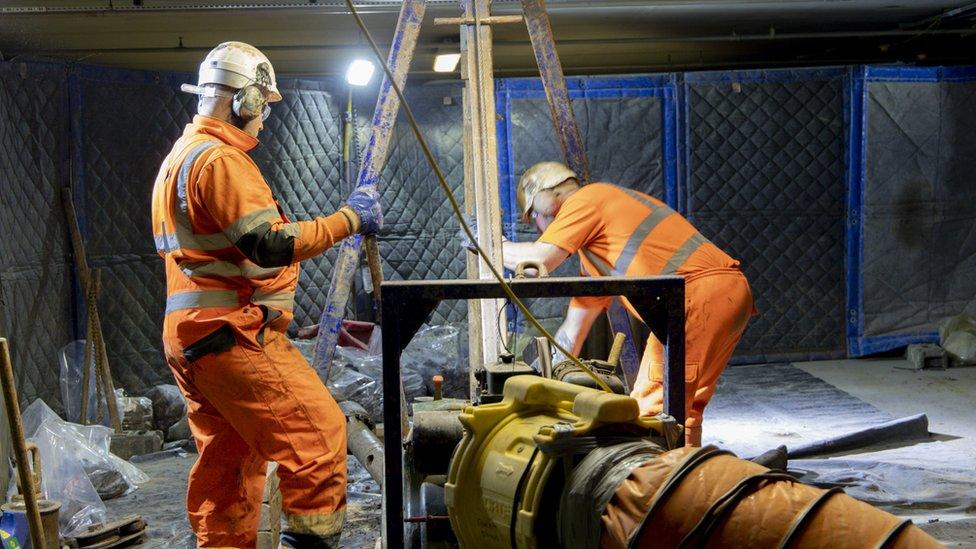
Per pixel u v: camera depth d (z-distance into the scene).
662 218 3.78
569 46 6.61
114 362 5.93
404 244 6.83
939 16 6.36
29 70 5.34
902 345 7.15
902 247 7.13
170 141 6.14
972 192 7.14
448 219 6.90
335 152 6.80
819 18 6.27
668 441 1.70
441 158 6.86
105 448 4.80
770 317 7.13
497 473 1.72
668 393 2.10
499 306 3.47
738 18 6.07
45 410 4.71
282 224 2.92
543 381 1.87
